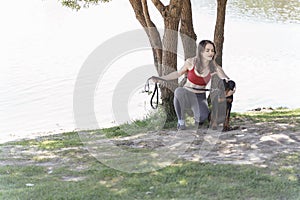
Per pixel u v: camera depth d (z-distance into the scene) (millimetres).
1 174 6422
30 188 5738
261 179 5699
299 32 28109
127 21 32031
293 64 21000
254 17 33125
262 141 7297
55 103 15867
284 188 5422
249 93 16781
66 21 33062
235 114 10820
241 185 5535
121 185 5738
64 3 11555
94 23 32094
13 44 26578
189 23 10242
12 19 34500
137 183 5754
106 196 5426
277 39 26438
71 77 19406
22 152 7742
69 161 6891
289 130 7957
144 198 5324
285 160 6340
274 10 35531
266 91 17031
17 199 5391
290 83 18016
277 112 11328
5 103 16062
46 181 6035
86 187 5719
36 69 21016
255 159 6434
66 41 27016
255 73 19766
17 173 6426
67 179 6098
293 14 33875
